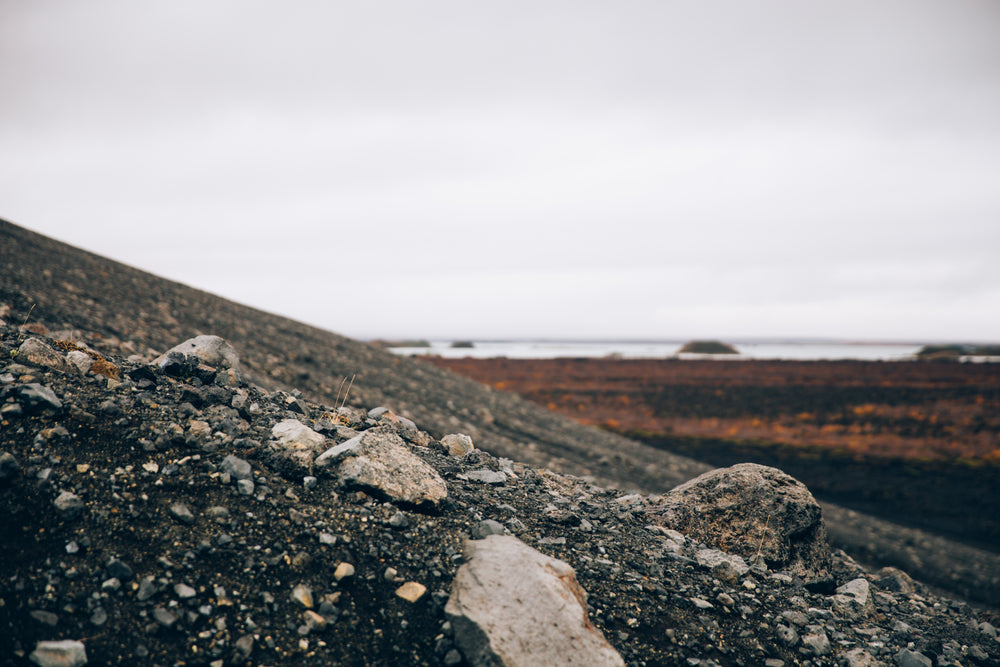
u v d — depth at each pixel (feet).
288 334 101.04
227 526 17.25
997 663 20.97
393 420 31.09
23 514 15.23
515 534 21.18
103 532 15.61
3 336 23.84
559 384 271.08
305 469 20.54
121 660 12.92
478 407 89.97
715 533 25.63
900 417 184.03
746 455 126.93
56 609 13.48
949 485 100.27
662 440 146.30
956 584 56.54
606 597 18.74
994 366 354.13
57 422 18.61
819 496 94.58
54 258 86.89
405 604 16.56
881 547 64.49
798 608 20.88
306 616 15.29
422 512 20.77
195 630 14.14
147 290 91.15
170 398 22.72
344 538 18.21
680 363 388.98
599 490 32.27
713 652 17.37
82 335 47.70
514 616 15.26
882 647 19.42
